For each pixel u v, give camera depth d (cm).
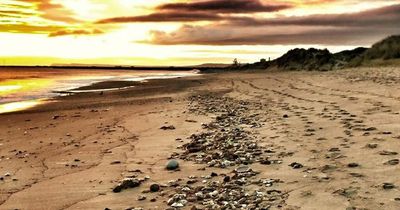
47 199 771
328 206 611
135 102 2777
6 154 1224
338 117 1398
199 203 681
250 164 906
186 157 1042
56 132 1616
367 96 1897
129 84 5284
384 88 2103
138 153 1132
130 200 730
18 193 822
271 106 1995
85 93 3812
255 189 725
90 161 1071
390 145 914
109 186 830
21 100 3152
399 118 1239
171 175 879
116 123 1781
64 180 897
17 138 1509
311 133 1175
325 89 2545
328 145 995
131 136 1423
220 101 2514
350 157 861
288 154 961
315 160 877
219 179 816
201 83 4975
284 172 816
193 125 1582
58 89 4478
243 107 2070
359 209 586
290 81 3847
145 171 932
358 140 1004
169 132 1455
